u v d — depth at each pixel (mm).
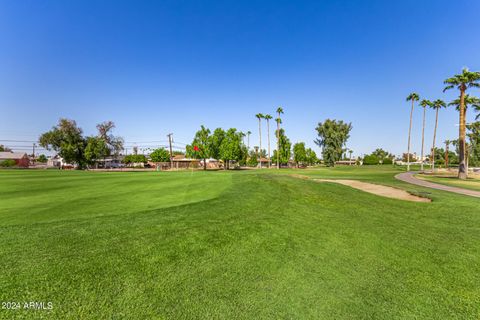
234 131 53000
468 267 4230
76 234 4562
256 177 16516
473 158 56688
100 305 2727
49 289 2889
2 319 2432
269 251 4461
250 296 3115
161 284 3195
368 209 8516
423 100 54469
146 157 81500
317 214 7375
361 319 2840
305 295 3227
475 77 26484
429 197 11445
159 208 7074
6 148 87062
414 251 4844
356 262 4277
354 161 128625
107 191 10719
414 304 3174
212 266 3768
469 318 2949
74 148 53344
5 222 5445
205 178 16938
